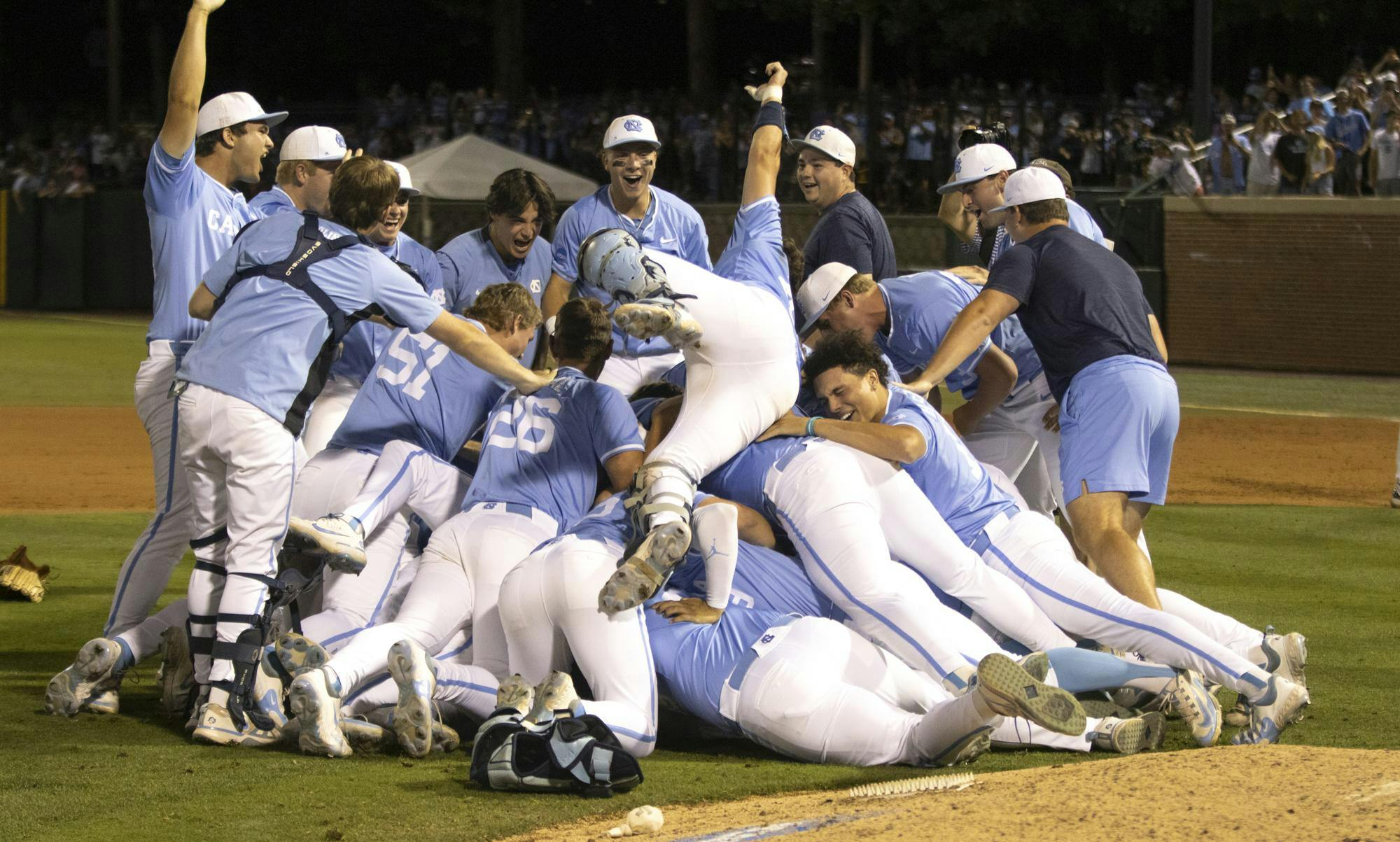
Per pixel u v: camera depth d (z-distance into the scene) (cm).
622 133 2002
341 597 1562
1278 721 1412
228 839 1166
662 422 1602
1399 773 1119
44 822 1206
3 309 8681
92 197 8575
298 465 1642
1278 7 8600
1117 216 6438
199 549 1526
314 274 1477
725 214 7669
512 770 1281
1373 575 2409
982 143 2200
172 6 11612
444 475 1622
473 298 2081
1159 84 9331
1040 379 1894
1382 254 5900
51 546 2614
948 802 1152
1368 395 5388
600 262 1428
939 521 1515
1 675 1717
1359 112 6228
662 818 1174
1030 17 8825
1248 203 6150
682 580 1567
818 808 1198
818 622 1426
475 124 9119
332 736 1384
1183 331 6375
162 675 1548
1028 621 1502
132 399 5053
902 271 7069
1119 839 1019
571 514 1562
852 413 1545
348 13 11981
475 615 1505
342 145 1950
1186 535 2825
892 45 11194
